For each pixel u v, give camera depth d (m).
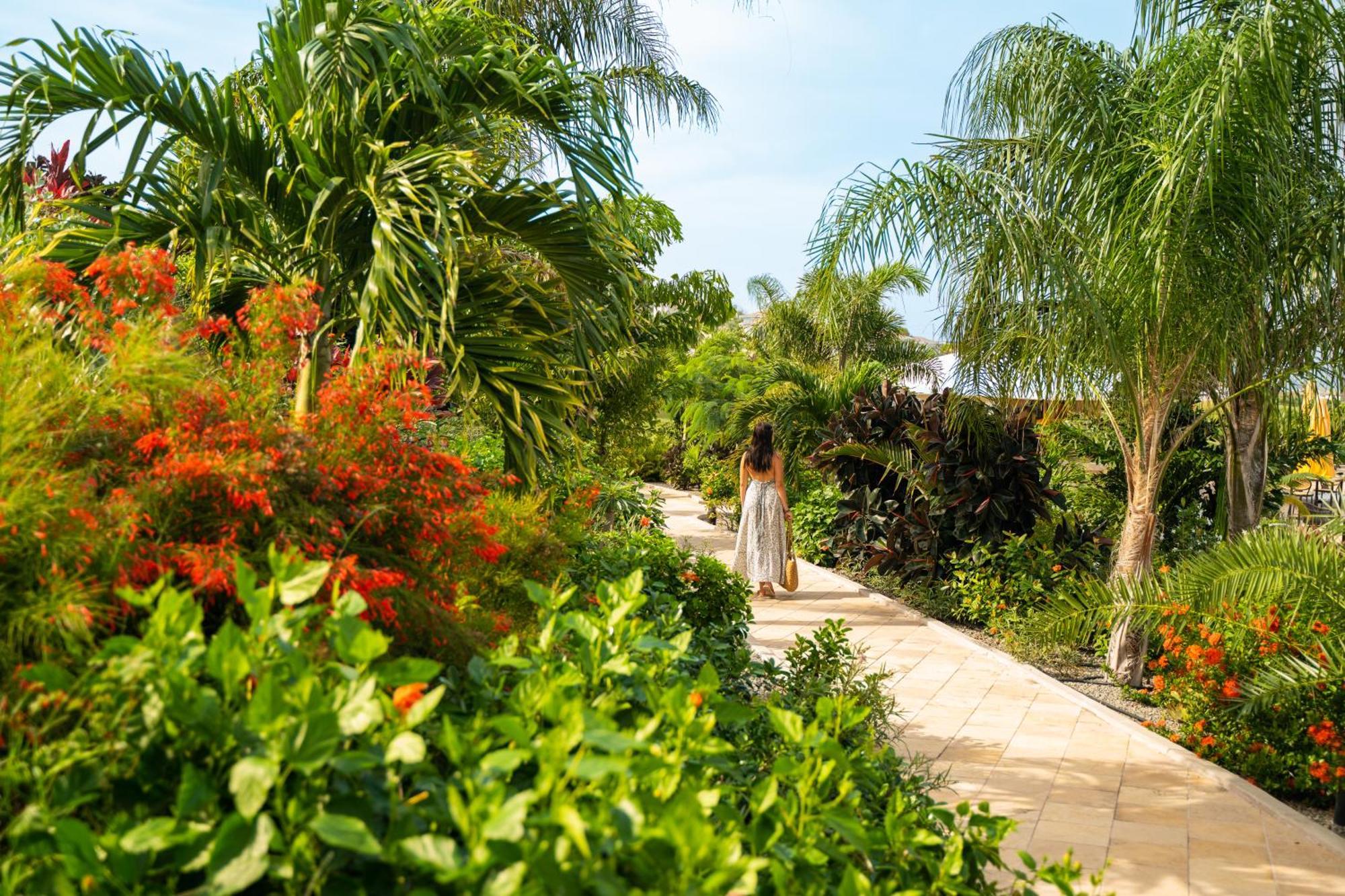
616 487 11.41
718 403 19.02
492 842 1.29
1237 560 5.42
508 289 4.69
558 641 2.29
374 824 1.49
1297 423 8.55
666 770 1.65
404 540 2.61
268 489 2.25
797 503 13.37
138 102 4.25
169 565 2.01
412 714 1.55
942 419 9.67
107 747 1.45
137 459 2.29
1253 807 4.75
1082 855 4.19
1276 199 5.95
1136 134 6.58
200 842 1.32
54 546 1.80
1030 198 6.70
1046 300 6.70
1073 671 7.38
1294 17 5.66
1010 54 6.89
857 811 2.42
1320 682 4.82
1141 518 6.96
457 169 4.25
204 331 2.84
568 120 5.00
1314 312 6.51
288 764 1.36
